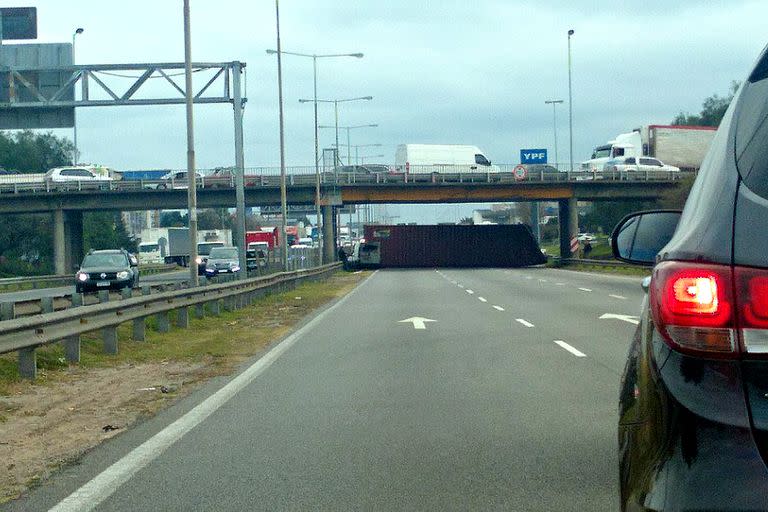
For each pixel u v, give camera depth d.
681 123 140.50
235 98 39.84
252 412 10.31
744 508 3.00
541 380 12.27
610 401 10.52
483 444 8.36
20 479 7.53
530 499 6.54
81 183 61.50
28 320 12.12
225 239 98.44
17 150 132.12
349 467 7.61
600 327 20.17
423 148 76.88
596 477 7.11
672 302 3.31
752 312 3.15
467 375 12.89
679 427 3.18
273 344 18.19
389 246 75.88
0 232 94.12
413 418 9.70
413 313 25.70
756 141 3.38
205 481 7.24
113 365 15.13
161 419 10.06
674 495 3.12
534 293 35.06
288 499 6.68
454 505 6.44
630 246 5.67
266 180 67.06
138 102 40.03
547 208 178.25
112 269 34.84
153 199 63.16
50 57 39.88
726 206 3.33
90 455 8.32
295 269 46.75
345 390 11.78
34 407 11.09
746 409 3.11
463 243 76.00
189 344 18.34
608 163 71.94
